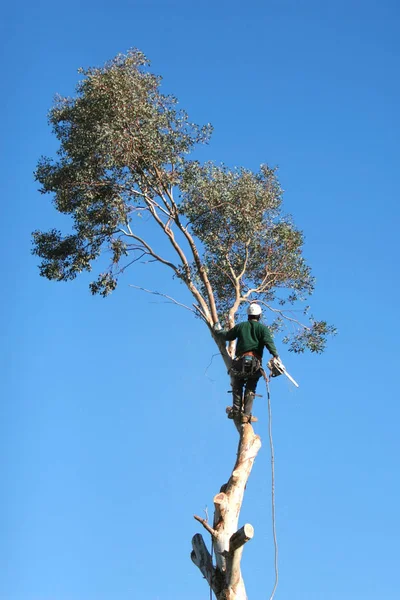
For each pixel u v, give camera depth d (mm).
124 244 17234
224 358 14398
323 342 17891
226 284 17516
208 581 12758
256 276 17969
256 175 17734
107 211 16781
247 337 13578
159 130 16656
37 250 18266
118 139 15930
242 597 12273
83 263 17672
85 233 17156
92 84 16656
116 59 17344
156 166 16422
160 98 17125
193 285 15750
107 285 17406
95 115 16719
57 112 17875
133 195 16719
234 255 17484
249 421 13602
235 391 13586
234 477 13047
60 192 17344
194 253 15969
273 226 17859
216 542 12617
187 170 16734
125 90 16516
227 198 16750
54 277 18078
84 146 16656
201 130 16938
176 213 16469
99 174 16812
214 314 15141
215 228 17047
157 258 16422
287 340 18047
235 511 12875
